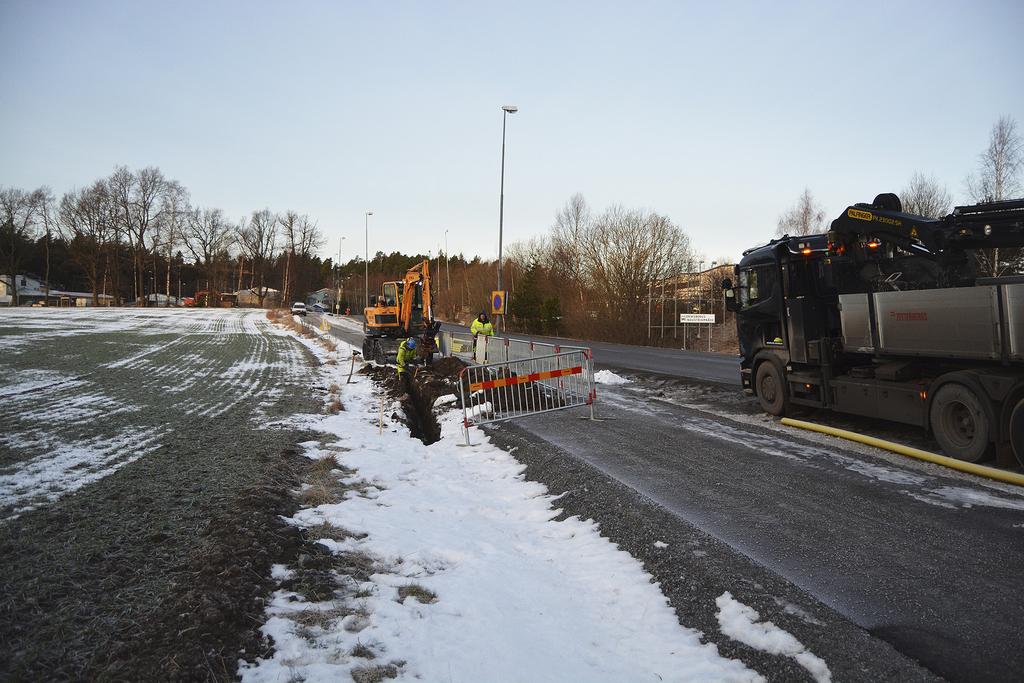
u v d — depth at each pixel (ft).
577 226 168.25
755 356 37.24
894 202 31.48
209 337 116.16
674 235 136.46
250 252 321.52
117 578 14.84
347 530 18.52
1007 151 78.54
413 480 25.54
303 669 11.07
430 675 11.11
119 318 167.53
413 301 71.67
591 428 32.99
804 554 15.83
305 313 228.84
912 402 26.20
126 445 29.68
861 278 31.68
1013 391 21.40
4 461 26.30
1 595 13.97
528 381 36.45
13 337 94.07
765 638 12.12
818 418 34.32
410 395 51.90
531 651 12.17
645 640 12.76
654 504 19.58
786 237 35.81
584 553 17.51
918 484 21.47
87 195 260.42
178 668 10.73
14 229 247.29
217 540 16.63
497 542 18.57
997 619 12.42
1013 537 16.39
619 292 130.62
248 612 12.98
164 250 288.71
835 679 10.78
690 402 42.06
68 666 11.09
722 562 15.29
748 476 22.95
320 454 29.19
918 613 12.80
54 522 18.85
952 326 23.72
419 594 14.60
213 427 34.81
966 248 26.61
